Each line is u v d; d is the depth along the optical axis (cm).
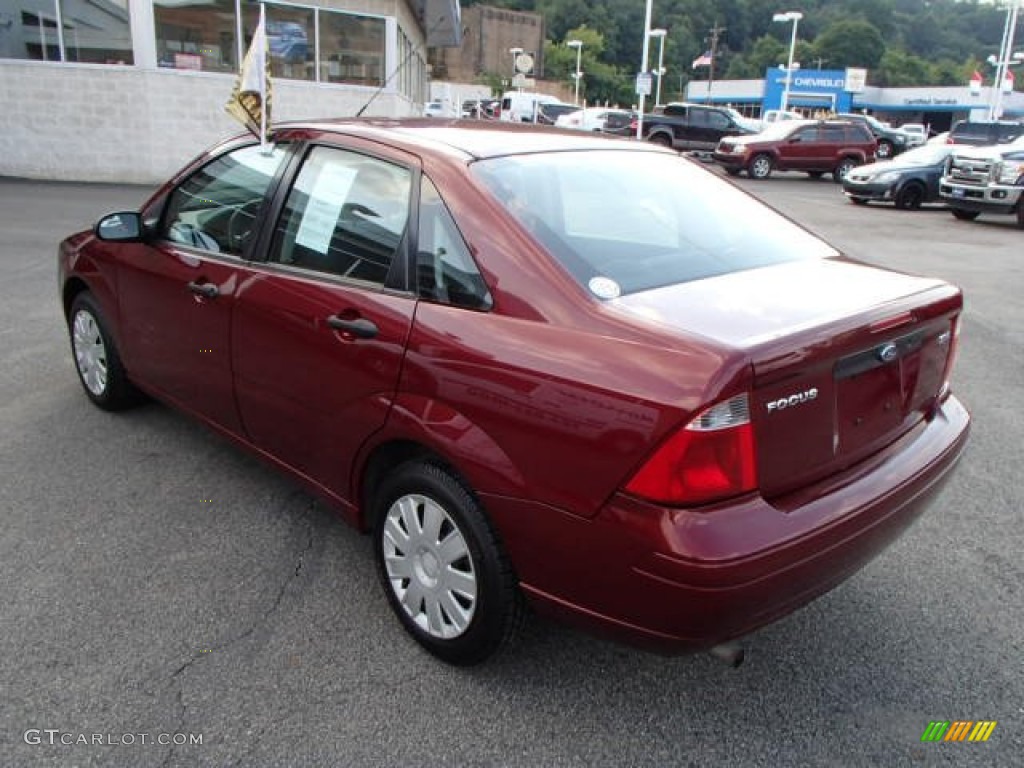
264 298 333
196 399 395
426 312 275
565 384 237
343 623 308
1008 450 494
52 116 1666
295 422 330
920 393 291
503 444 249
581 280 257
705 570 217
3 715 258
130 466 425
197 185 396
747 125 3033
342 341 298
